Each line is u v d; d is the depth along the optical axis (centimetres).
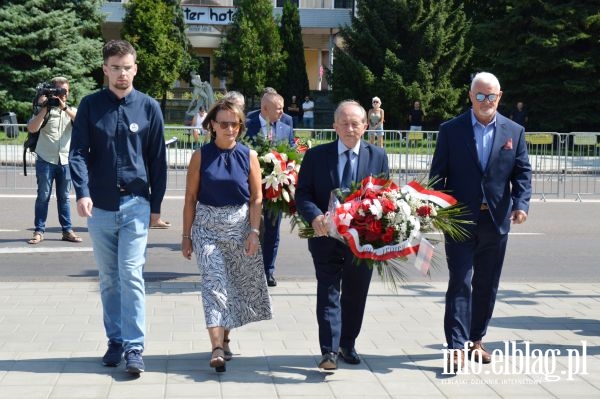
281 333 716
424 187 599
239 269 617
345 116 602
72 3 3494
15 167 1847
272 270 912
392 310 810
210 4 5106
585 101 3506
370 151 617
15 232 1249
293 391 559
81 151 578
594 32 3450
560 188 1911
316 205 616
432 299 862
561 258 1138
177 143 1922
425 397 552
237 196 609
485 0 4178
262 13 4506
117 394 545
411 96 3766
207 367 611
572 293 902
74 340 678
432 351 665
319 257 607
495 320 777
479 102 611
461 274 611
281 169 803
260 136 827
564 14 3422
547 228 1396
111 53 580
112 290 609
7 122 2298
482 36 3812
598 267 1080
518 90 3600
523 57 3494
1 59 3309
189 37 5131
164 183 603
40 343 668
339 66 3959
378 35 3919
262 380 582
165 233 1284
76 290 873
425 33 3812
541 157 1923
